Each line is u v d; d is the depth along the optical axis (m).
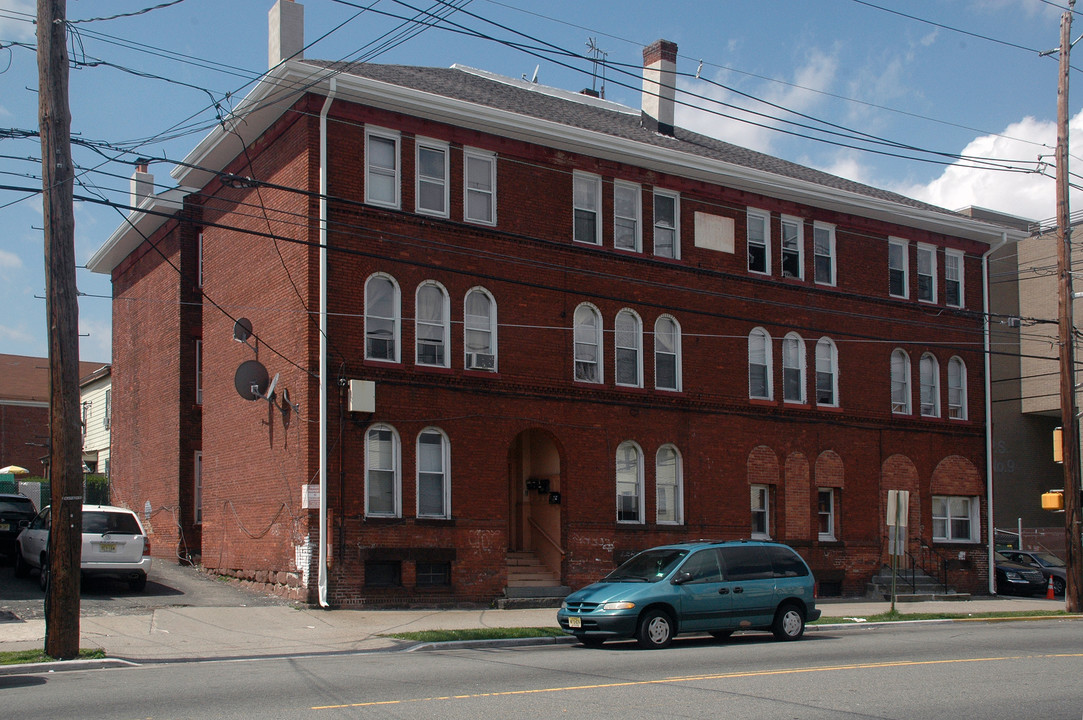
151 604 20.02
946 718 9.89
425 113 22.73
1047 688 11.75
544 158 24.69
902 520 23.08
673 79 31.12
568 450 24.38
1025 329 47.06
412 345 22.45
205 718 9.56
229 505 24.69
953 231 32.12
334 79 21.36
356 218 21.95
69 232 14.39
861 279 30.16
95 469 40.22
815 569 28.08
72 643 14.13
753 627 17.11
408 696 10.90
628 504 25.42
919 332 31.23
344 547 21.02
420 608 21.72
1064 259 25.20
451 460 22.64
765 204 28.39
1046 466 47.06
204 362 26.83
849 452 29.28
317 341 21.28
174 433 29.09
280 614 19.50
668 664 13.84
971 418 32.09
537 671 13.11
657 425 25.86
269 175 23.44
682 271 26.67
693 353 26.72
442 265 23.02
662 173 26.58
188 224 29.59
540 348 24.19
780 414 28.06
